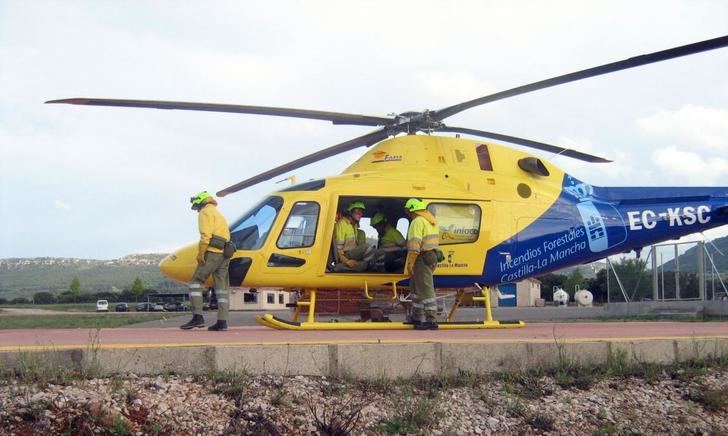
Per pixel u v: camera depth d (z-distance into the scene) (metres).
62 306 102.69
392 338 9.03
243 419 6.36
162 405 6.34
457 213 12.39
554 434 6.74
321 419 6.44
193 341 8.18
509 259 12.60
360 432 6.37
